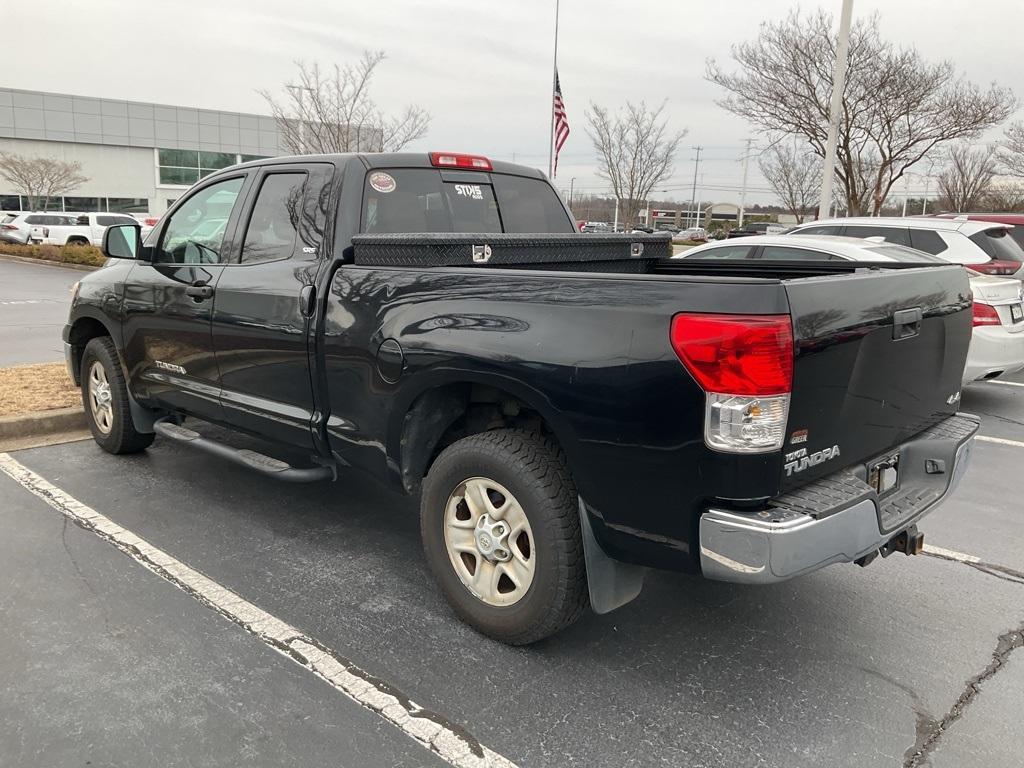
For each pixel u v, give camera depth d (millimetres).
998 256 8352
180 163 55344
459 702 2891
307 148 22906
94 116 51781
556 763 2586
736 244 8273
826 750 2674
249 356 4148
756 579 2525
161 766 2514
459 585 3354
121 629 3318
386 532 4430
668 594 3793
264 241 4195
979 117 18156
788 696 2977
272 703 2852
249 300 4086
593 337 2754
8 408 6266
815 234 9336
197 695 2881
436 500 3357
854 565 4160
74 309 5562
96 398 5648
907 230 8922
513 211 4648
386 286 3439
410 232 4055
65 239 32875
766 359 2453
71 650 3146
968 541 4496
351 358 3586
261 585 3758
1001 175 30922
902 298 3039
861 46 18016
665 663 3186
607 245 4203
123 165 53438
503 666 3127
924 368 3295
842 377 2746
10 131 49312
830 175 14953
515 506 3102
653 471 2672
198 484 5094
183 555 4059
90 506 4684
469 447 3186
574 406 2795
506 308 3008
